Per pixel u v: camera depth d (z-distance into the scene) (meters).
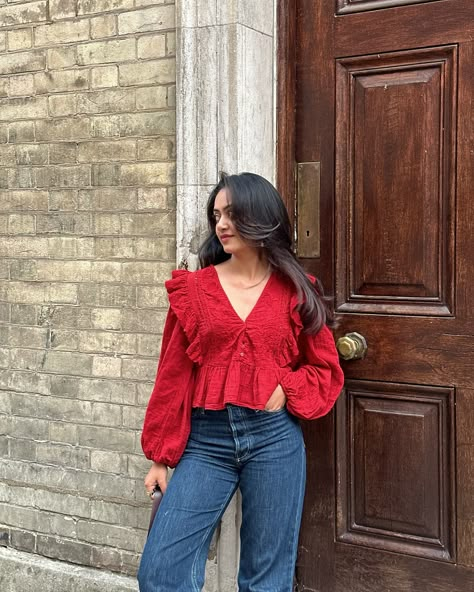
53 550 3.21
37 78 3.12
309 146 2.85
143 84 2.90
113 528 3.08
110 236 3.01
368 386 2.79
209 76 2.73
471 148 2.58
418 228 2.68
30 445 3.24
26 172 3.18
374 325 2.76
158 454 2.40
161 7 2.85
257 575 2.37
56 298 3.14
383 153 2.72
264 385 2.28
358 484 2.84
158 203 2.90
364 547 2.84
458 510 2.66
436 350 2.67
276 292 2.35
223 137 2.73
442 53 2.62
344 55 2.77
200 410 2.35
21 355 3.24
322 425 2.88
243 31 2.70
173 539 2.28
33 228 3.18
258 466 2.32
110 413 3.06
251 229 2.28
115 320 3.02
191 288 2.35
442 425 2.68
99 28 2.98
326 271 2.84
